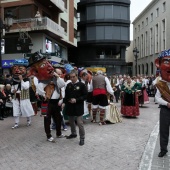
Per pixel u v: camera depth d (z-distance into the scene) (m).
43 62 7.03
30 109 9.23
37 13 24.14
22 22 24.56
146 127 9.03
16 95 9.07
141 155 5.85
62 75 8.40
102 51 45.53
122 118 11.05
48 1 25.56
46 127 7.04
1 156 5.89
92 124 9.59
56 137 7.57
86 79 9.87
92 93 9.86
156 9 48.88
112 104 9.96
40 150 6.30
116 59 45.22
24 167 5.17
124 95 11.27
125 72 46.16
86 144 6.78
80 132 6.72
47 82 7.09
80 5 44.53
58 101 7.14
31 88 11.35
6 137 7.67
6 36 25.70
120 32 44.00
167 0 43.28
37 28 24.09
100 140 7.18
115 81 18.16
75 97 6.68
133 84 11.15
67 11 32.66
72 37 34.16
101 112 9.48
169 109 5.57
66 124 9.34
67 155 5.88
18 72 8.96
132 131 8.36
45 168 5.09
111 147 6.50
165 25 44.16
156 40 49.38
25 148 6.50
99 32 43.72
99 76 9.56
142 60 58.59
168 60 5.34
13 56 25.34
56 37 28.16
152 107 15.38
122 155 5.86
